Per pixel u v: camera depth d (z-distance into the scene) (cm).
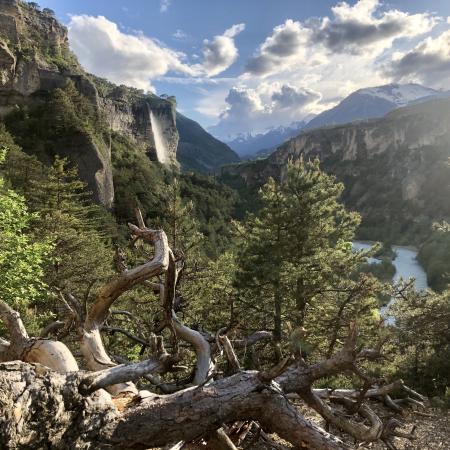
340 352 404
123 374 304
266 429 415
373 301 1360
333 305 1452
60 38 11175
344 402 666
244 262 1423
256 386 348
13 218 938
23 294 850
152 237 482
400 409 805
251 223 1558
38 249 899
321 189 1449
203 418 322
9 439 233
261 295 1430
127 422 299
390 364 1220
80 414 276
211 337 612
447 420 826
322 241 1470
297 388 411
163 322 562
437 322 1331
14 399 237
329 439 341
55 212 2169
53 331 590
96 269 1870
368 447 680
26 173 3609
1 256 808
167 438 314
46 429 253
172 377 811
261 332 768
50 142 6125
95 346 444
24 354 378
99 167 6181
